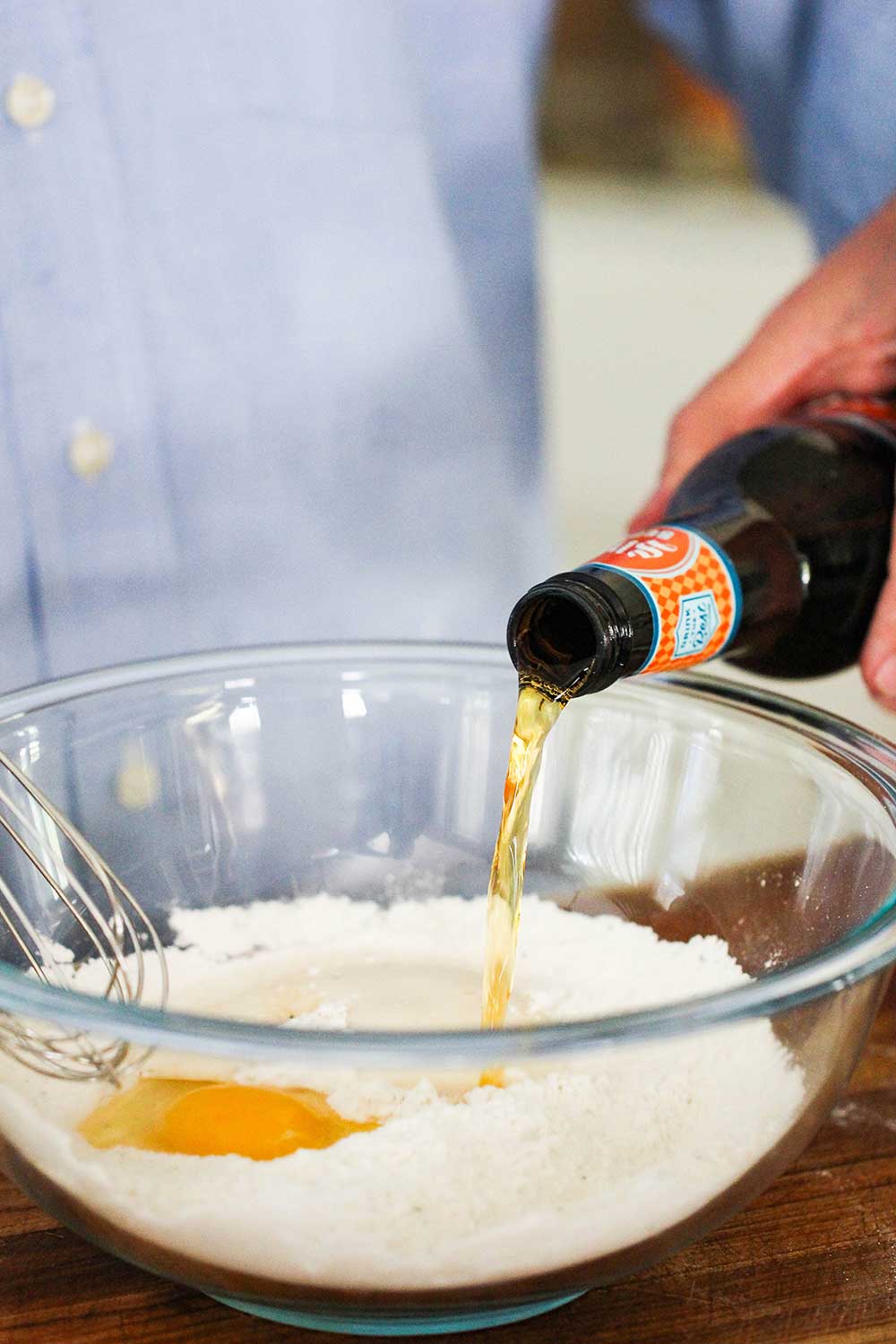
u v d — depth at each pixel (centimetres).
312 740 81
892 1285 60
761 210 352
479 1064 44
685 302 355
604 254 353
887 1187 66
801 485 82
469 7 114
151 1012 47
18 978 49
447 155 117
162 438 111
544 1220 49
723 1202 53
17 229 102
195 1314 58
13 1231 63
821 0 113
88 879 73
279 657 80
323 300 114
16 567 108
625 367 334
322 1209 49
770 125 127
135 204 105
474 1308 52
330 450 118
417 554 124
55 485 107
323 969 77
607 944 75
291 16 108
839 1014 54
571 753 78
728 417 97
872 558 83
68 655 110
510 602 130
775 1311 58
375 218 115
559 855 79
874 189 118
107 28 101
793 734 70
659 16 130
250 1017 73
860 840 63
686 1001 47
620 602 63
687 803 74
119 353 107
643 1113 54
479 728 80
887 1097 74
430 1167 51
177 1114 55
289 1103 55
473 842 81
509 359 126
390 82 113
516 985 75
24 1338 56
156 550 112
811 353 95
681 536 70
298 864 81
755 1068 52
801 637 81
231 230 109
